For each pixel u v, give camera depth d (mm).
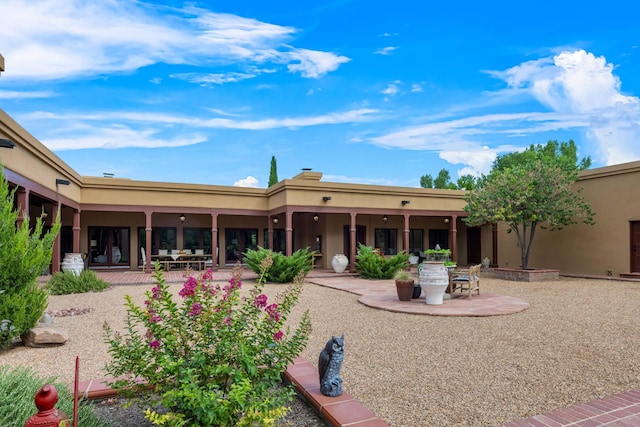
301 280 3746
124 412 3521
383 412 3613
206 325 3207
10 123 9164
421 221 21938
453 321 7395
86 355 5387
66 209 18375
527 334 6348
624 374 4531
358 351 5492
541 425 3305
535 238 17922
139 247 19500
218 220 20562
